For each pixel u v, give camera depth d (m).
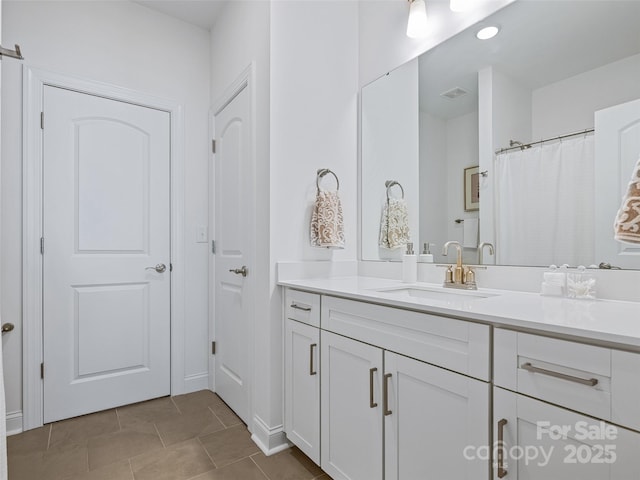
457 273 1.43
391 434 1.10
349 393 1.26
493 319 0.82
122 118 2.16
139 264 2.20
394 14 1.85
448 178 1.58
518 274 1.31
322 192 1.78
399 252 1.79
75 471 1.49
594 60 1.15
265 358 1.69
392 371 1.09
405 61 1.78
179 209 2.35
